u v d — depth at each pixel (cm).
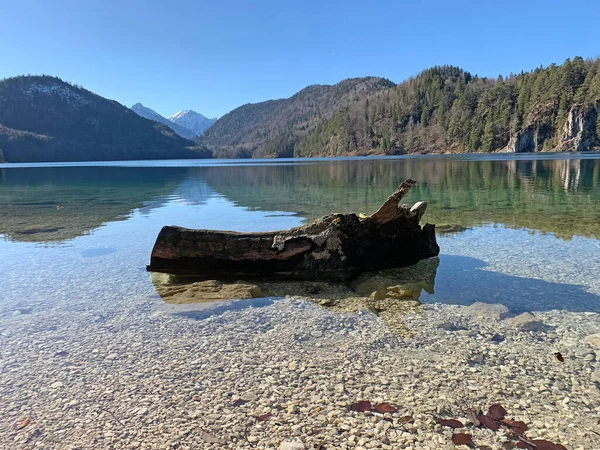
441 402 361
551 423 330
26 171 5884
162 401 375
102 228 1284
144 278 770
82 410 365
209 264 750
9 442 325
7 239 1127
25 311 611
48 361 456
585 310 575
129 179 3897
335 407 358
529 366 420
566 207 1527
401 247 798
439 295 648
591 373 403
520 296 638
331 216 745
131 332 531
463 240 1025
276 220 1379
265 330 529
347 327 534
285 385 396
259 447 311
